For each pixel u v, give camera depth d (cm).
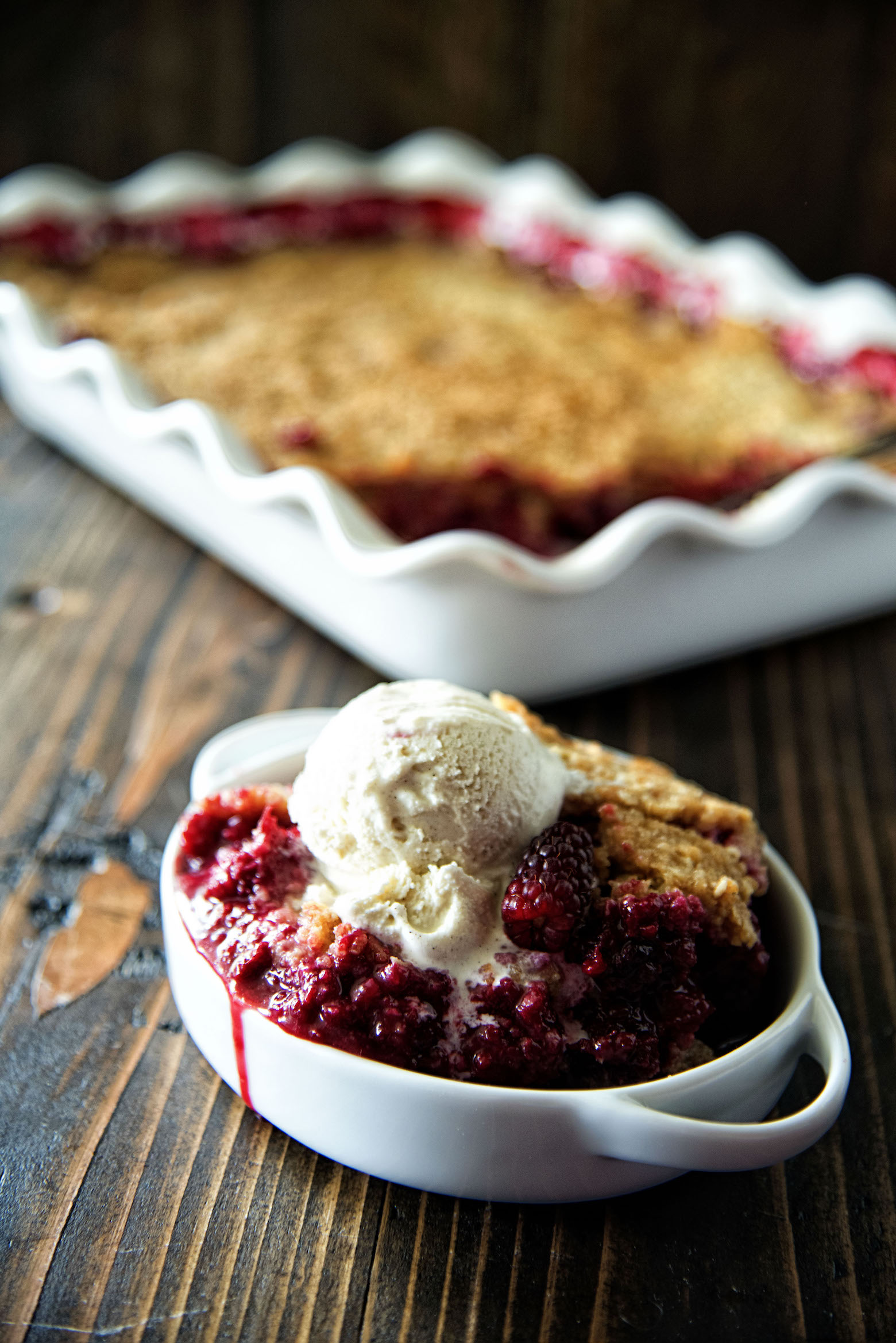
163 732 48
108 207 76
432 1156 32
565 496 56
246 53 90
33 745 47
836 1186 35
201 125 93
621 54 89
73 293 71
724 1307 33
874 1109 37
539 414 60
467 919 34
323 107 93
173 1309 32
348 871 35
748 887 36
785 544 50
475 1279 33
